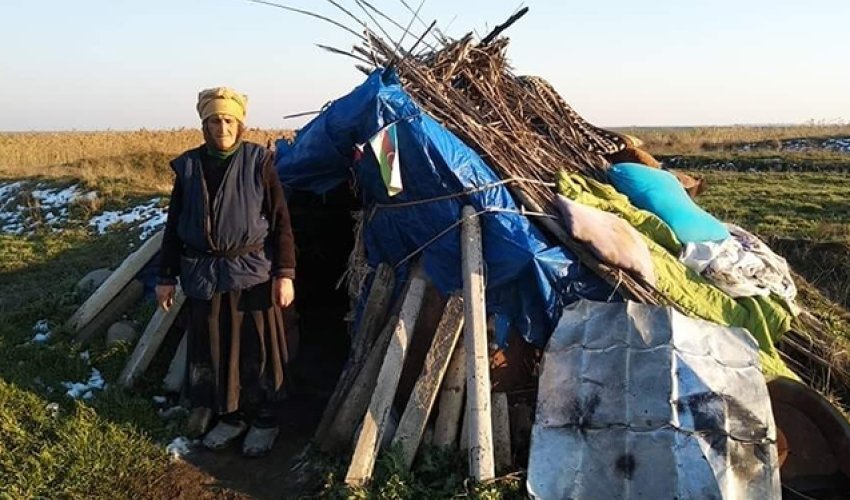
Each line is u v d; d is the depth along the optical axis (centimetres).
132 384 547
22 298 789
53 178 1534
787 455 451
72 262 957
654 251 535
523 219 498
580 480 416
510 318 486
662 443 411
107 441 478
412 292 493
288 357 503
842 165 1858
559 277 486
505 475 434
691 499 394
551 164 596
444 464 446
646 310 461
